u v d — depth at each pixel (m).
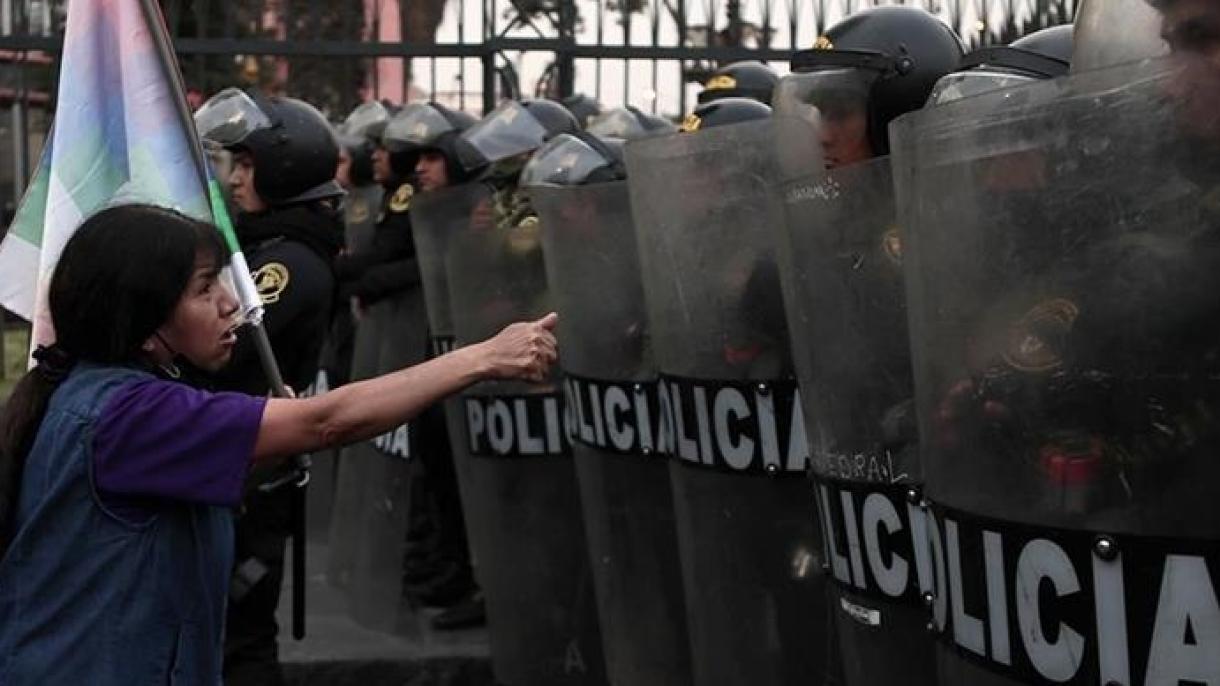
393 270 6.22
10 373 7.89
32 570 2.57
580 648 4.85
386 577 6.07
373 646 5.91
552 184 4.38
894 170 2.32
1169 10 2.12
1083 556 2.01
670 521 4.00
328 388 7.16
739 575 3.38
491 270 4.87
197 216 3.17
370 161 6.93
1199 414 1.91
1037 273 2.03
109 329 2.59
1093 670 2.02
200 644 2.65
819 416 2.80
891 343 2.62
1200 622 1.93
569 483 4.80
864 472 2.70
